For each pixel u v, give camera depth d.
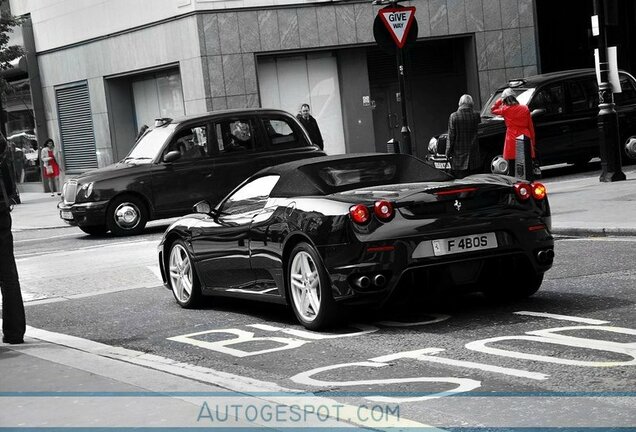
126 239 20.50
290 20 30.66
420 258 8.73
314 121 25.39
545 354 7.56
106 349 9.27
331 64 31.78
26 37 39.41
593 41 20.52
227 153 21.39
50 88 39.00
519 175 17.53
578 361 7.26
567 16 34.81
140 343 9.58
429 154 23.86
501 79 33.34
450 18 32.69
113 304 12.20
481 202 9.07
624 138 24.64
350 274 8.74
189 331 9.98
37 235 23.62
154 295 12.62
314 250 9.02
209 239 10.69
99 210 21.14
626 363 7.09
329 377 7.47
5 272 9.46
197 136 21.44
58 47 37.75
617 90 20.53
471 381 6.96
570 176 23.98
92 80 35.88
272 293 9.84
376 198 8.91
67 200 21.69
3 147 9.19
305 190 9.56
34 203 36.00
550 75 24.36
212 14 29.80
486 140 23.12
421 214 8.84
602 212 15.76
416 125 33.62
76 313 11.77
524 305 9.57
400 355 7.99
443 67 33.78
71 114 37.94
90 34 35.38
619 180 20.53
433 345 8.24
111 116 35.16
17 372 8.19
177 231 11.34
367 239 8.69
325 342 8.78
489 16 33.12
